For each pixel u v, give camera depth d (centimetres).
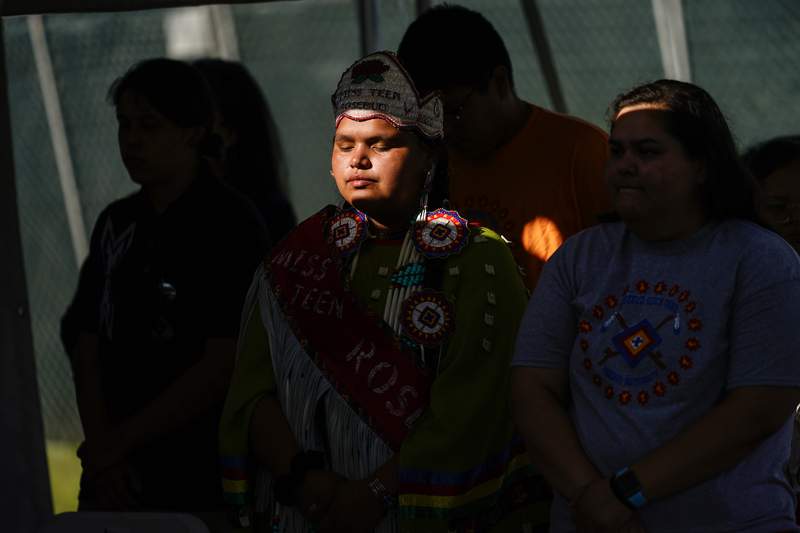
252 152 1480
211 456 1154
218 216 1160
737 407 820
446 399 934
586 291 889
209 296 1137
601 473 852
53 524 976
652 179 849
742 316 834
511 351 958
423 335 952
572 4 2227
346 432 953
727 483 830
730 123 935
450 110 1127
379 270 978
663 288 855
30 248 2170
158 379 1154
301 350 975
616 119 878
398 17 2244
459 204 1185
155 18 2186
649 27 2203
